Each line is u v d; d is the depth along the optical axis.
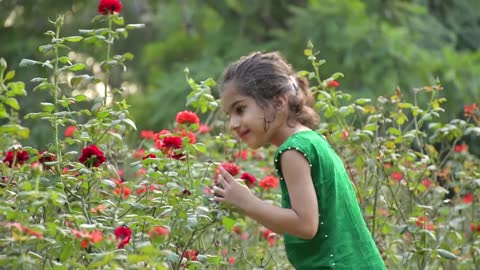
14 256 3.93
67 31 15.33
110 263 3.93
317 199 4.29
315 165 4.29
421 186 6.14
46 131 11.84
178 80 15.62
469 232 6.91
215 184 4.54
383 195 6.10
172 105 15.33
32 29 14.94
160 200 4.80
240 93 4.41
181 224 4.65
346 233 4.34
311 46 6.10
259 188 6.07
